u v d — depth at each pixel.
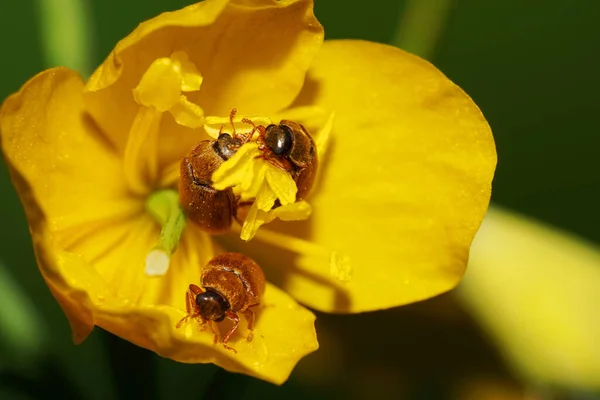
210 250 0.11
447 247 0.11
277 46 0.10
